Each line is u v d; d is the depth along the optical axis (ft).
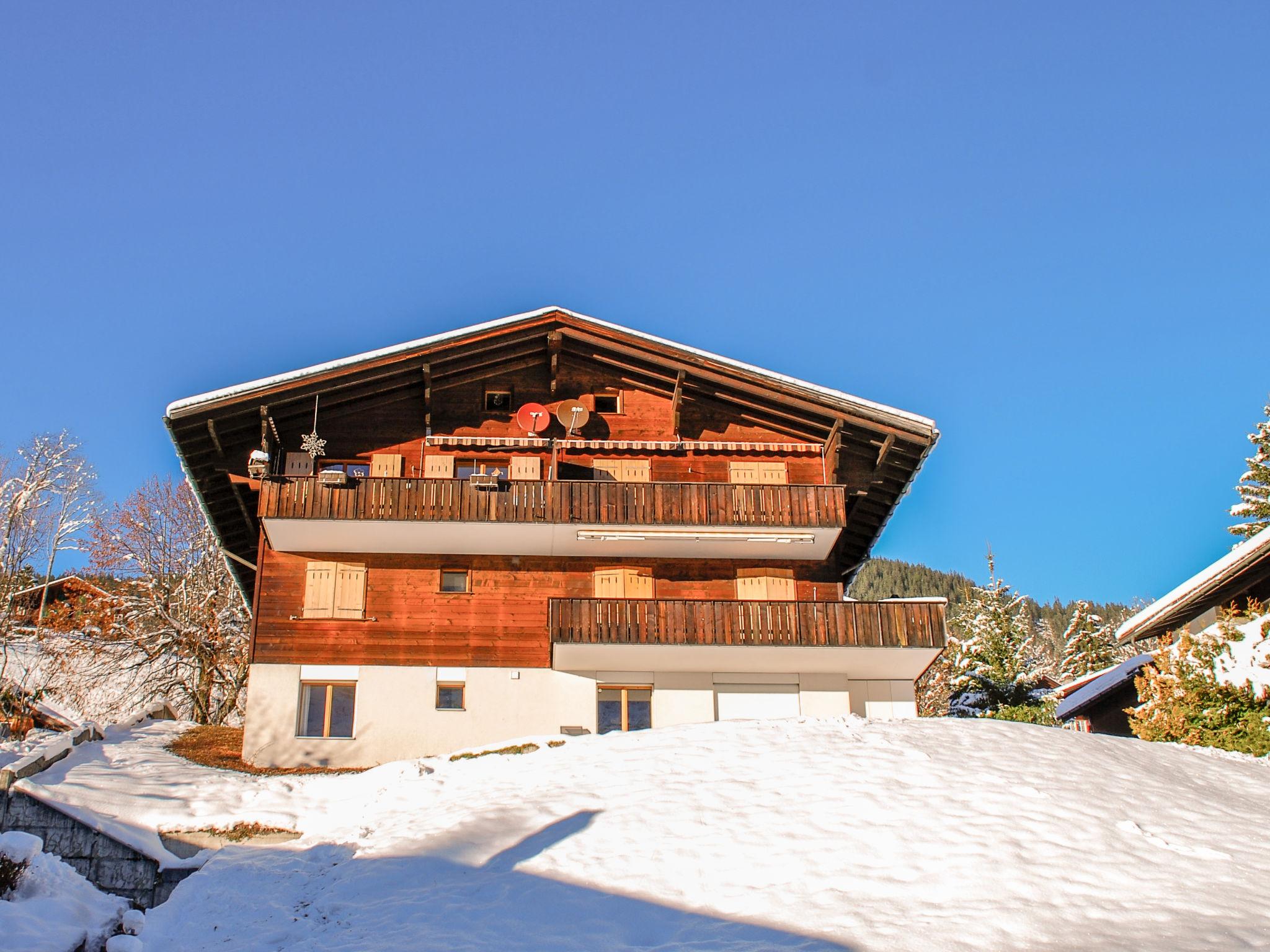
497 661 90.94
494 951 42.27
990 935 40.11
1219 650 80.38
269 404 90.53
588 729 90.02
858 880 45.75
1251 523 136.77
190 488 142.41
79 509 160.56
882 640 90.07
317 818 64.54
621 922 43.96
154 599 129.90
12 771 65.87
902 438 94.43
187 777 73.97
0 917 45.14
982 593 163.43
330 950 44.32
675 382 97.35
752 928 42.14
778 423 98.78
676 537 92.07
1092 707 110.11
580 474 96.12
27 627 140.36
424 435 95.50
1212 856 47.62
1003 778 57.26
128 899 59.52
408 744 87.51
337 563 92.17
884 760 60.29
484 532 90.07
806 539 93.30
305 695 88.79
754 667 93.45
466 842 53.83
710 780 58.85
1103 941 39.11
